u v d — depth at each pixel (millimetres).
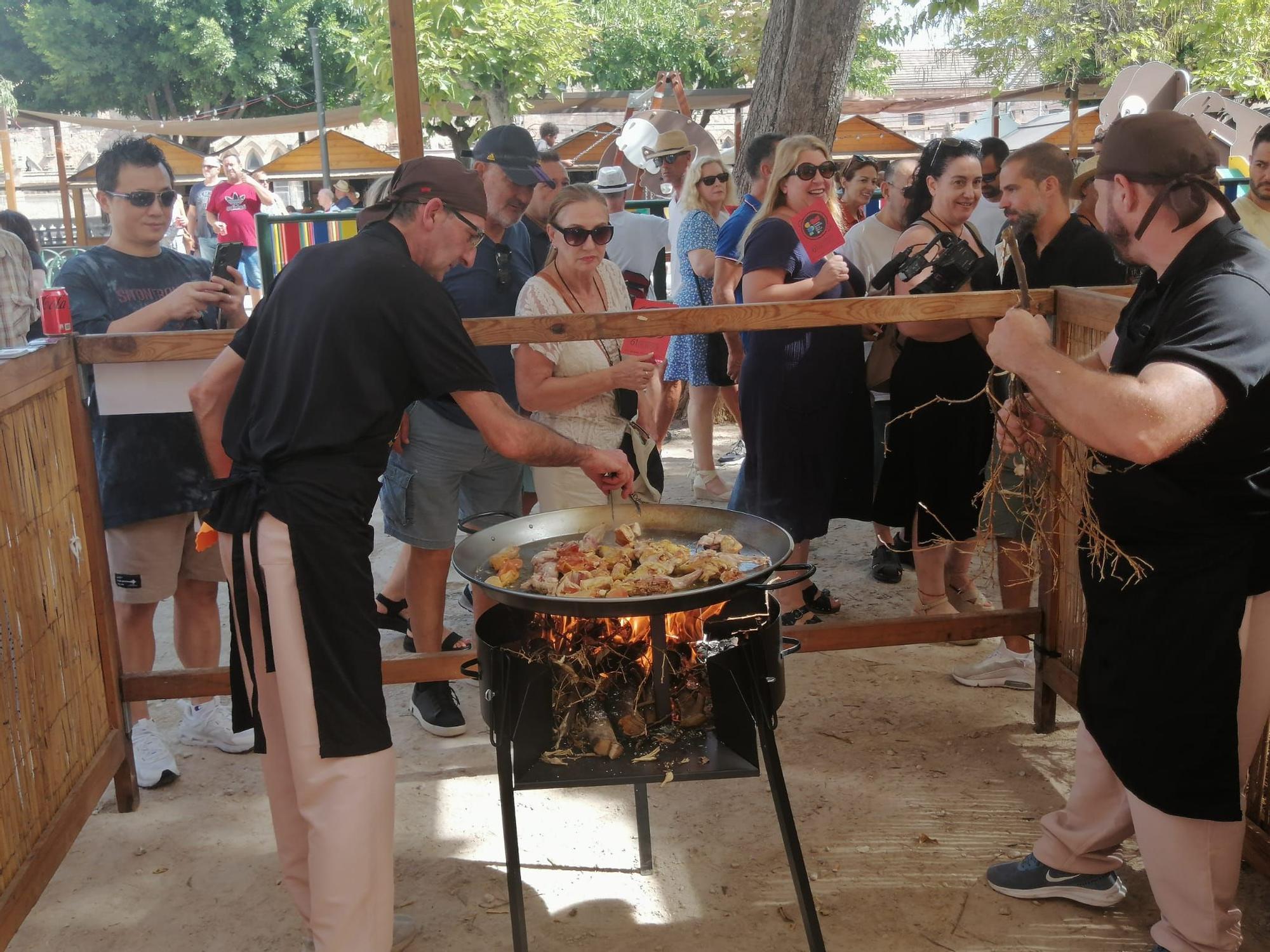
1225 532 2229
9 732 2658
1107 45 22859
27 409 2875
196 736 3854
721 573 2465
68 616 3078
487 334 3240
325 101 29656
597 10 27312
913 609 4961
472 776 3627
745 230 5105
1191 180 2164
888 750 3709
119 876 3113
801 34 8062
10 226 5906
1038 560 3607
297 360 2359
